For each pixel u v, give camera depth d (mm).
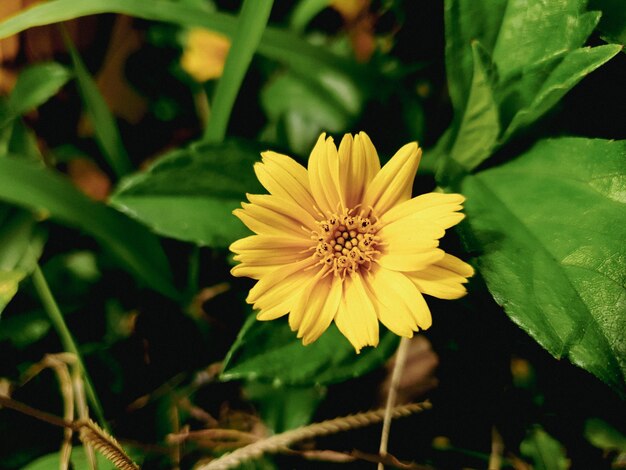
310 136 135
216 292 132
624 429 119
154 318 131
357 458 119
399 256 103
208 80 145
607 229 105
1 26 115
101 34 143
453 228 119
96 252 134
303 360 111
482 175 118
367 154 106
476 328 123
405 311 101
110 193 139
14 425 122
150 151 143
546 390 122
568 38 110
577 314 102
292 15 141
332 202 107
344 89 135
